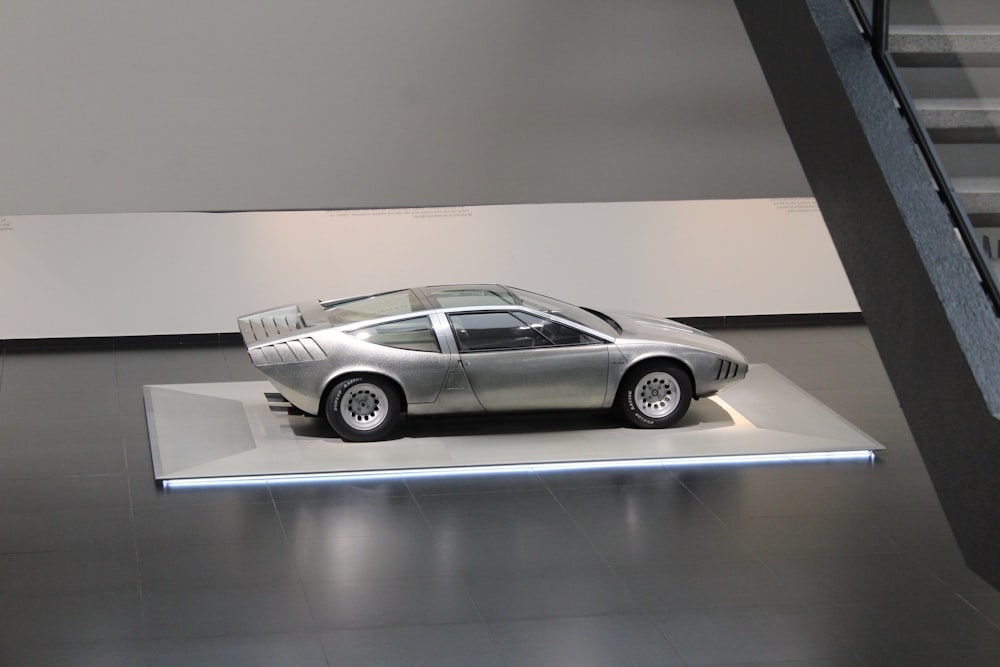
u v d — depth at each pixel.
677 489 7.89
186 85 7.00
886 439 9.12
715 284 12.87
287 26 6.90
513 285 12.39
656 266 12.73
